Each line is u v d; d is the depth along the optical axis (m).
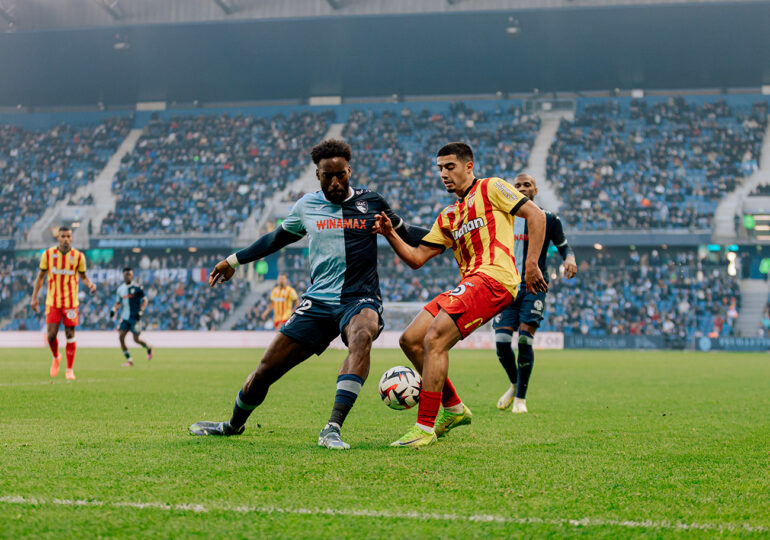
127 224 58.97
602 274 53.94
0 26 59.91
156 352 38.78
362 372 7.44
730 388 16.22
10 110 76.81
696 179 59.28
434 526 4.34
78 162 66.94
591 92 71.44
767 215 53.78
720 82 67.69
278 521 4.41
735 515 4.70
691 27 56.47
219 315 54.19
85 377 18.86
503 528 4.31
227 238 56.31
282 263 56.72
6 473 5.77
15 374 19.75
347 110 70.31
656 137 63.22
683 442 7.96
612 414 10.95
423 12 55.88
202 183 63.31
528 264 7.66
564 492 5.29
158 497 4.98
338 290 7.73
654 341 47.94
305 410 11.10
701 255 54.62
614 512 4.73
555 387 16.48
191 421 9.58
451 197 59.78
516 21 55.56
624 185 59.03
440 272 52.75
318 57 63.56
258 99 74.06
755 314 52.12
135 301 25.98
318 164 7.63
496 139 65.19
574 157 62.03
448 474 5.85
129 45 59.66
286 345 7.71
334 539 4.07
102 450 6.91
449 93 72.31
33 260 59.12
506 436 8.34
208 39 60.41
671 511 4.79
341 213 7.76
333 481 5.52
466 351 42.47
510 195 7.70
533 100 68.62
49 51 63.06
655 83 68.38
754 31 56.72
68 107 76.62
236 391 14.52
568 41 59.50
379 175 62.50
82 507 4.71
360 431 8.73
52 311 18.11
